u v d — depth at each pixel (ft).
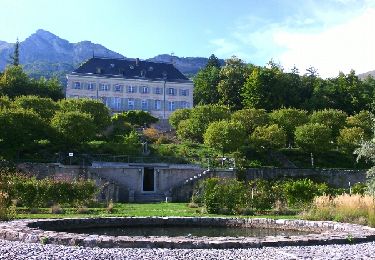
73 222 60.64
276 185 98.02
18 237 44.62
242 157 168.25
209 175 141.08
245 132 174.19
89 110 181.37
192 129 193.06
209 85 332.19
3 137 141.79
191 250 40.09
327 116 202.08
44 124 150.61
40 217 68.64
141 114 221.25
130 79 276.21
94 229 61.16
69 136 150.92
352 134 184.03
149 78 282.15
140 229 62.59
